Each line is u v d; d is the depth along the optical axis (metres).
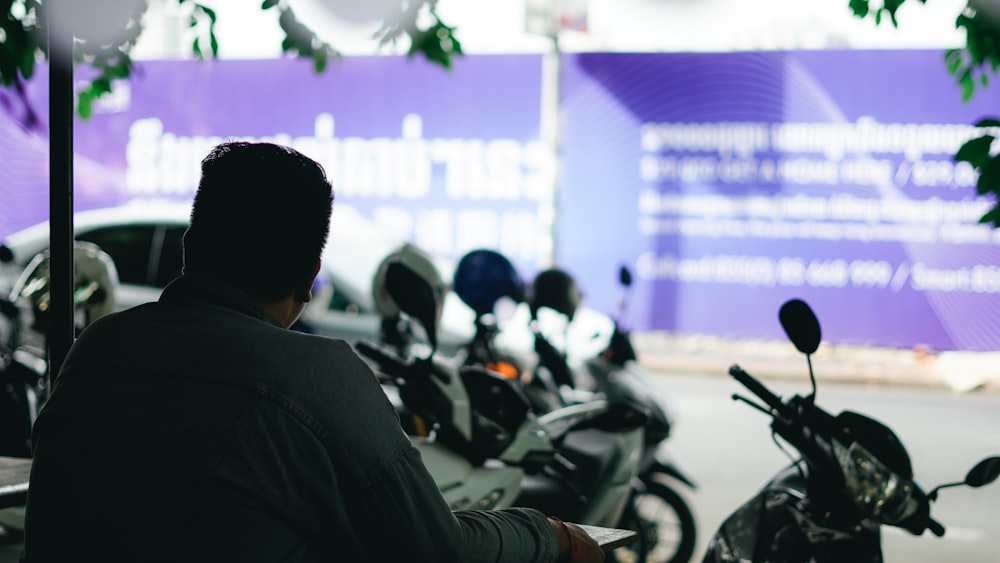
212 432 1.49
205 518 1.46
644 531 5.27
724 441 8.88
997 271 12.13
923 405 10.91
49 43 2.51
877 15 4.33
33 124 5.25
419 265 3.19
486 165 12.81
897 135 12.25
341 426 1.53
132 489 1.48
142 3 3.77
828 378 12.33
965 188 12.12
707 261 12.77
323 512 1.53
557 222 12.83
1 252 5.20
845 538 2.73
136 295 9.45
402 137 12.86
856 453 2.58
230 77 12.88
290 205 1.65
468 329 8.83
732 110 12.61
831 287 12.51
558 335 7.83
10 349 4.89
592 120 12.84
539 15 12.35
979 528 6.50
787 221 12.55
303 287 1.72
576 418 3.51
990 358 12.52
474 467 3.10
